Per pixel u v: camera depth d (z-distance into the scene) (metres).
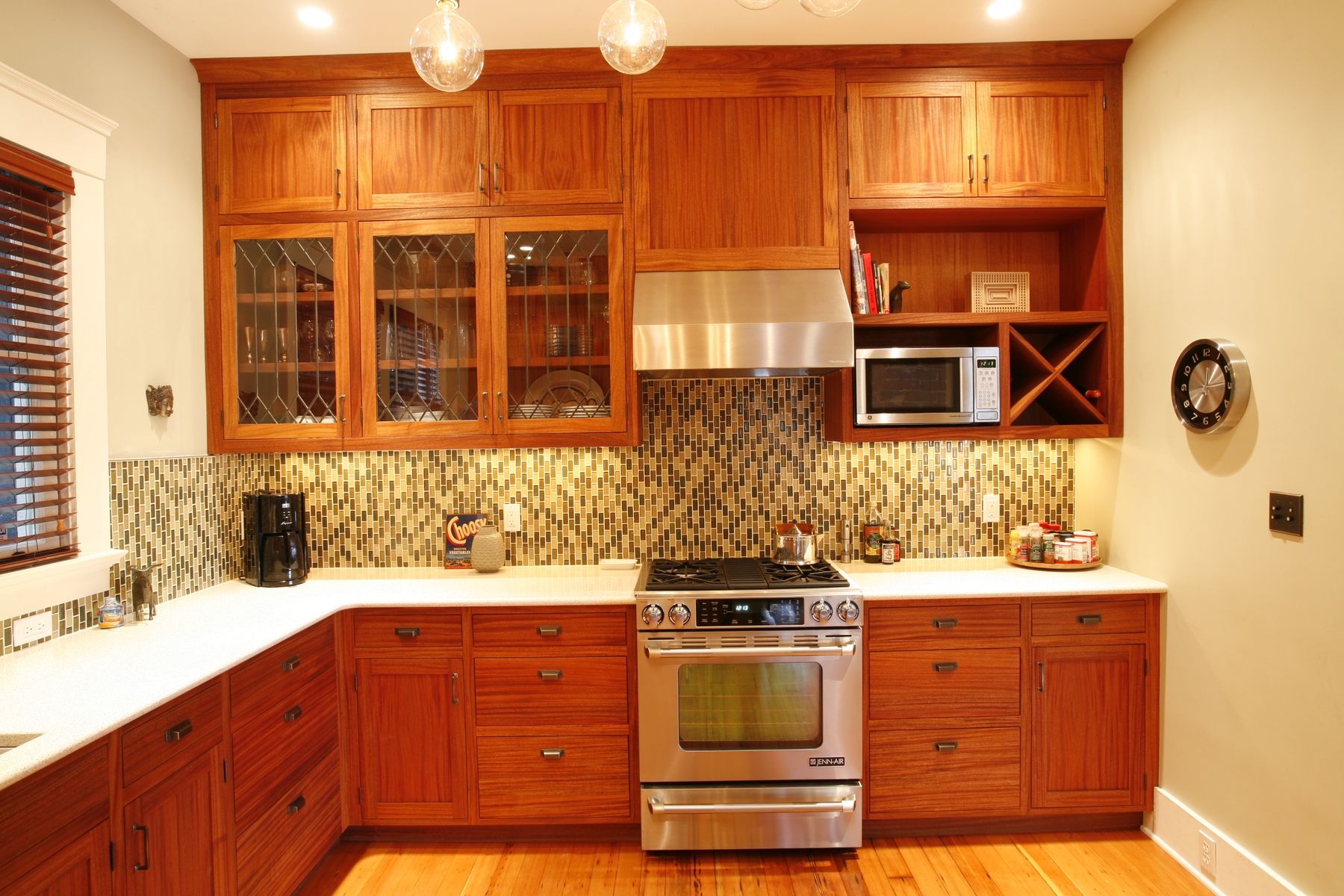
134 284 2.29
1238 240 2.09
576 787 2.43
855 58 2.63
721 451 2.98
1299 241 1.87
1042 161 2.66
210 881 1.72
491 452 2.97
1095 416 2.69
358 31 2.44
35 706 1.48
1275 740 1.96
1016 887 2.21
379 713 2.43
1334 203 1.77
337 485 2.97
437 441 2.67
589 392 2.66
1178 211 2.35
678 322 2.45
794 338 2.44
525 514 2.98
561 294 2.66
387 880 2.27
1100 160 2.66
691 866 2.33
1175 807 2.34
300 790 2.13
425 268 2.67
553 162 2.65
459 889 2.22
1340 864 1.77
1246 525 2.06
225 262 2.65
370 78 2.64
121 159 2.25
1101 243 2.69
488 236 2.65
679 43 2.60
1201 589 2.25
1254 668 2.04
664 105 2.66
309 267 2.67
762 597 2.36
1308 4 1.84
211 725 1.73
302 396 2.67
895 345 2.98
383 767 2.43
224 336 2.65
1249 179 2.04
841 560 2.98
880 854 2.39
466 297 2.67
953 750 2.43
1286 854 1.93
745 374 2.75
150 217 2.37
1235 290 2.10
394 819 2.44
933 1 2.32
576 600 2.41
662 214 2.66
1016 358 2.91
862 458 2.99
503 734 2.43
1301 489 1.87
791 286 2.59
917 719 2.43
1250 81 2.04
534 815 2.43
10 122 1.82
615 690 2.43
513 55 2.61
